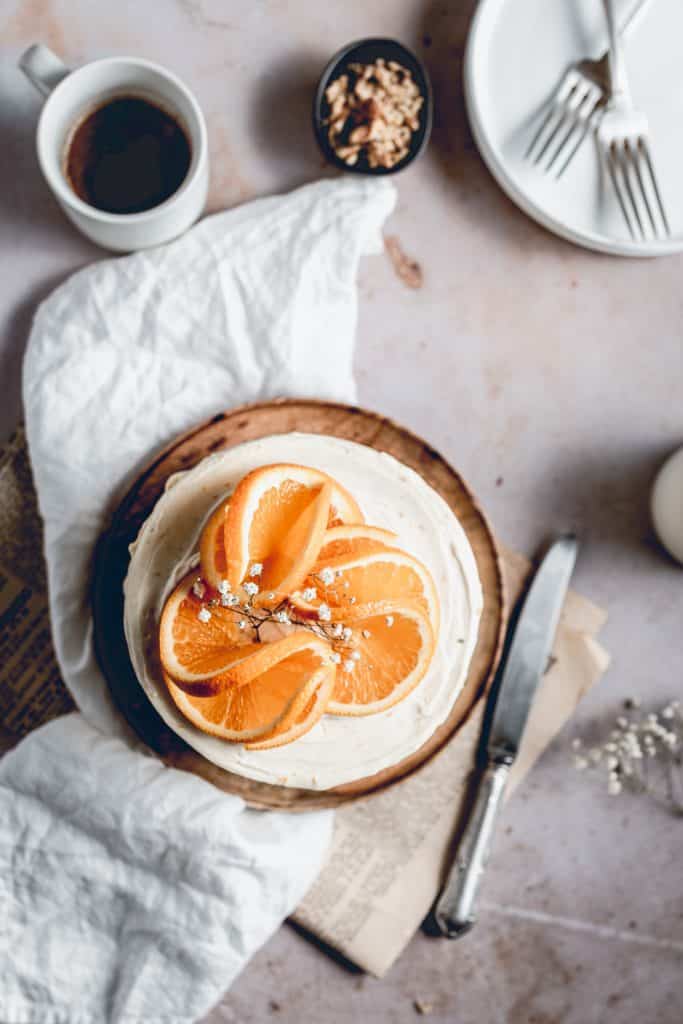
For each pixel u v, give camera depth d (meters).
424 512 0.74
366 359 0.86
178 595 0.68
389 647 0.69
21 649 0.83
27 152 0.84
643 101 0.84
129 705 0.78
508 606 0.85
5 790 0.79
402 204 0.86
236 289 0.81
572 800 0.86
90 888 0.79
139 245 0.81
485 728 0.84
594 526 0.87
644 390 0.86
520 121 0.83
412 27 0.85
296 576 0.66
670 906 0.87
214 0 0.84
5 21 0.83
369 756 0.73
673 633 0.87
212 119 0.85
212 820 0.78
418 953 0.86
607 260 0.86
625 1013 0.87
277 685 0.67
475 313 0.86
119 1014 0.79
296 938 0.85
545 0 0.82
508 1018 0.86
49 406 0.80
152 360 0.81
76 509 0.79
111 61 0.77
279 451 0.74
